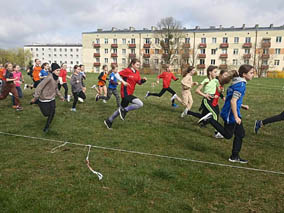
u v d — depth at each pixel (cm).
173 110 879
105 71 1099
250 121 734
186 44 6316
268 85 2448
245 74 396
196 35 6381
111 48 7144
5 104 921
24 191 297
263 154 455
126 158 415
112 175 348
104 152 439
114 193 302
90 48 7306
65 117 713
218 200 296
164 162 403
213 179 347
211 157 433
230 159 417
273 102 1137
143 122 679
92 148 457
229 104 405
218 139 541
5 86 782
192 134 573
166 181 337
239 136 410
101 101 1062
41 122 639
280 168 392
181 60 6309
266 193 314
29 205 270
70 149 449
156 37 6512
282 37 5731
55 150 441
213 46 6300
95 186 316
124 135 548
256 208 282
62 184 318
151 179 340
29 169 361
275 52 5828
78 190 304
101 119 704
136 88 1852
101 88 1098
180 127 635
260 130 627
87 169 365
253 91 1706
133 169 370
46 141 489
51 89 544
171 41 6078
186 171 371
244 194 310
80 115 751
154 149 464
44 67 945
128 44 6944
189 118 747
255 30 5906
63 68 1109
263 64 5956
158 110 868
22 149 441
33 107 863
